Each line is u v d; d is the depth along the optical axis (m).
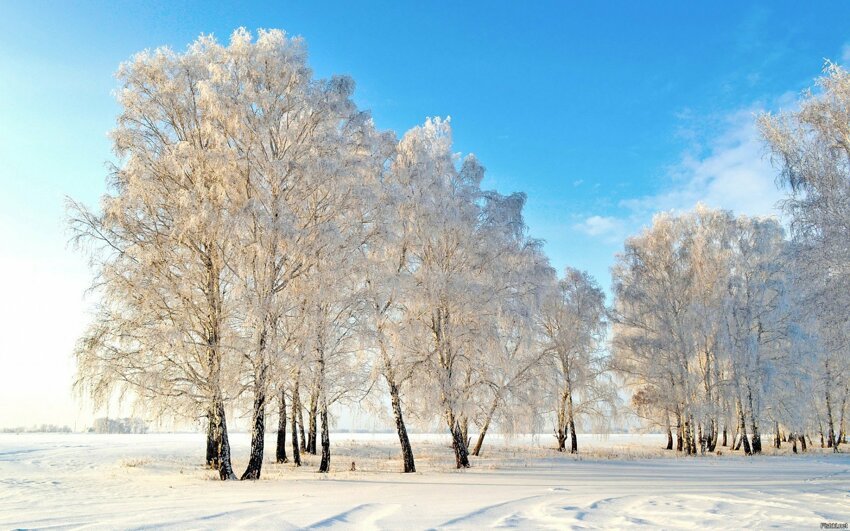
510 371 23.73
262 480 18.66
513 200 25.22
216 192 18.84
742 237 35.31
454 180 24.73
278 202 19.09
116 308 18.61
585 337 33.91
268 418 23.03
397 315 22.89
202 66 20.28
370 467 25.75
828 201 15.99
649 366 34.09
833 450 38.41
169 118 20.02
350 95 21.77
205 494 14.20
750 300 34.50
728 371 35.22
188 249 19.50
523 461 28.72
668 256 35.44
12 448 40.66
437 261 24.38
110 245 18.58
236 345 18.22
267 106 19.73
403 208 22.89
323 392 20.00
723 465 26.16
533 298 25.00
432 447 40.97
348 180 20.27
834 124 16.70
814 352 32.47
